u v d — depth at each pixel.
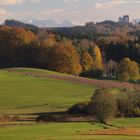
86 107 179.38
